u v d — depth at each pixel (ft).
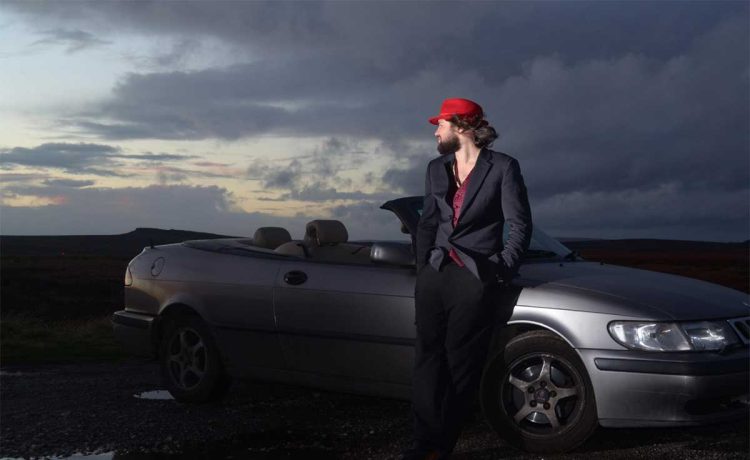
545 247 18.06
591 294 14.51
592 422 14.21
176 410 19.17
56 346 35.04
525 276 15.46
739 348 14.30
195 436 16.43
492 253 13.65
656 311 14.05
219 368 19.52
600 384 13.94
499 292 14.06
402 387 16.21
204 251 20.51
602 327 14.10
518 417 14.79
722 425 16.49
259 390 21.56
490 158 13.65
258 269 18.86
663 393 13.58
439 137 14.12
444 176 13.92
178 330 20.33
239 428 17.11
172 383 20.33
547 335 14.64
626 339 13.89
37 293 109.81
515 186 13.48
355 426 17.15
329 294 17.19
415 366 13.94
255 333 18.56
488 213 13.64
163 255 21.18
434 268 13.56
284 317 17.93
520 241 13.29
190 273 20.13
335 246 18.79
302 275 17.85
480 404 15.14
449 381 13.70
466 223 13.61
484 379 15.07
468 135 13.88
